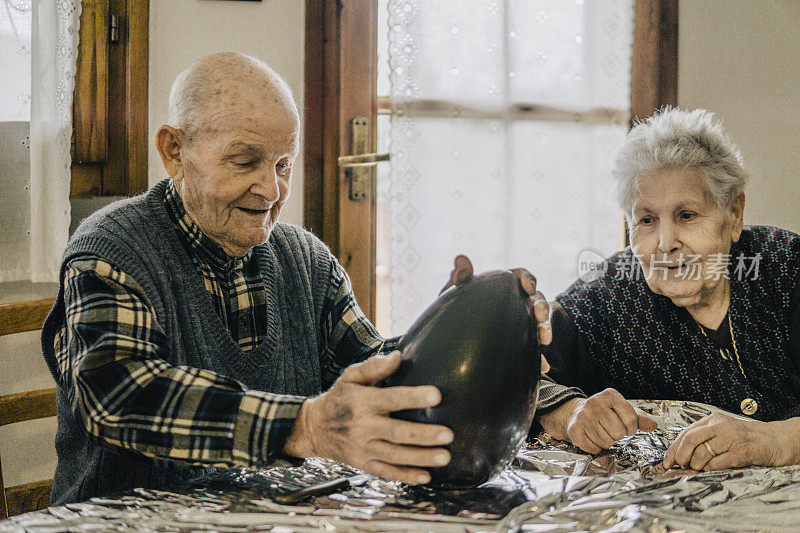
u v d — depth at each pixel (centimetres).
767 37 256
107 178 205
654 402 123
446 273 237
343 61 223
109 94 204
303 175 224
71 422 109
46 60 190
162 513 76
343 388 82
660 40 250
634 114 250
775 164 260
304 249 135
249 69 104
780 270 131
